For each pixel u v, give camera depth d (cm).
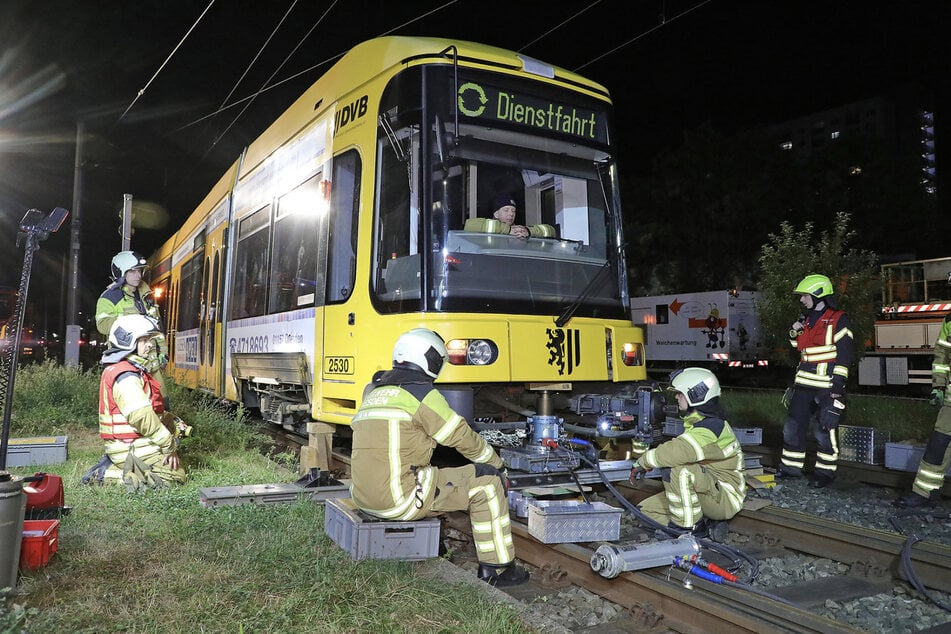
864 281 1357
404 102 616
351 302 655
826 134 9475
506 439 593
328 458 711
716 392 525
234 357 989
